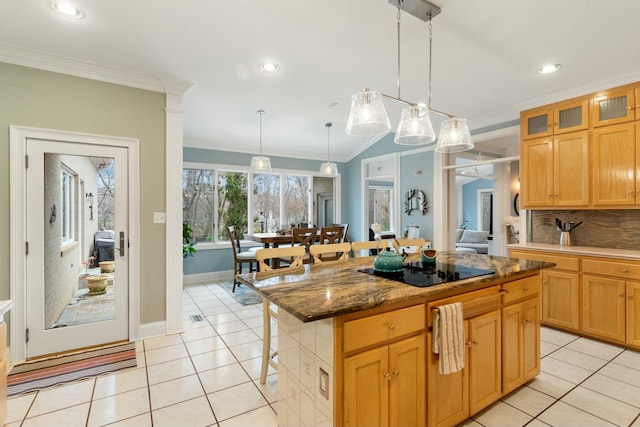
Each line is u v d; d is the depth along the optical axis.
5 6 1.95
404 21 2.12
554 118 3.39
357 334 1.34
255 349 2.80
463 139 2.29
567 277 3.12
